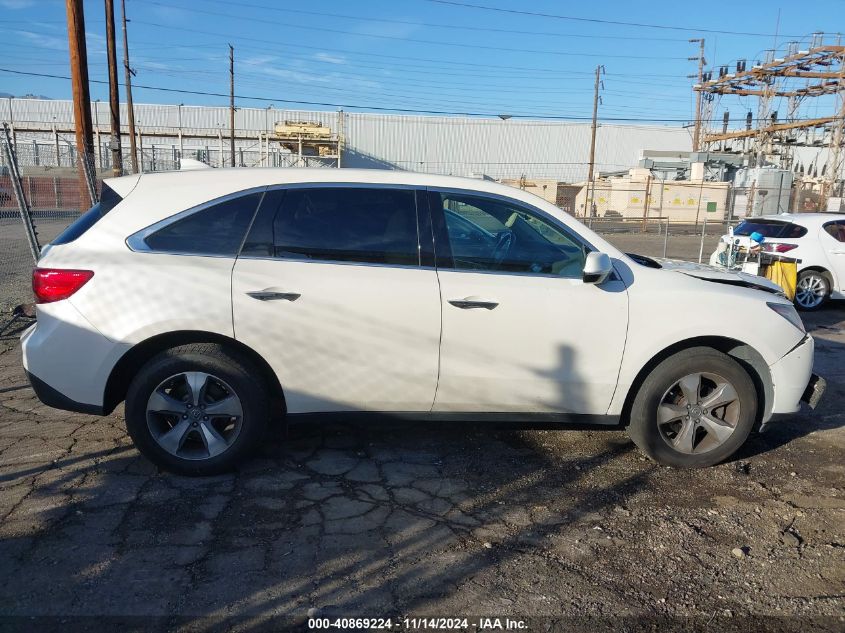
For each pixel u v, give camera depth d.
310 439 4.56
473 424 4.93
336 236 3.96
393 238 3.99
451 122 52.41
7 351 6.69
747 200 31.19
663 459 4.27
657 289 4.16
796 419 5.36
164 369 3.77
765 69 42.09
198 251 3.85
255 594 2.89
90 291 3.71
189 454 3.91
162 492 3.75
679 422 4.30
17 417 4.84
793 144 46.62
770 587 3.09
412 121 51.84
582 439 4.74
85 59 11.70
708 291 4.21
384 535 3.40
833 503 3.93
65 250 3.81
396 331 3.89
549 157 54.41
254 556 3.17
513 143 53.59
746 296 4.26
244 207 3.93
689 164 42.59
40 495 3.68
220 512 3.56
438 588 2.98
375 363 3.92
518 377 4.04
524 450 4.52
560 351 4.05
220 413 3.88
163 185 3.96
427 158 52.56
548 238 4.18
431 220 4.05
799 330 4.34
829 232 10.56
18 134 47.66
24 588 2.88
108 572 3.01
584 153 55.16
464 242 4.07
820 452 4.69
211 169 4.08
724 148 54.19
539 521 3.61
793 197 32.19
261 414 3.91
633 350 4.11
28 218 7.65
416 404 4.05
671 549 3.38
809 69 41.44
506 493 3.91
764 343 4.22
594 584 3.06
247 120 52.41
